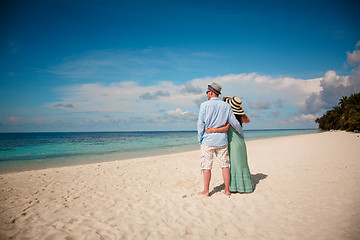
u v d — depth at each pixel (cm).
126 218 304
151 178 585
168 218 302
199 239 239
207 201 364
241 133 409
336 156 799
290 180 479
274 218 285
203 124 387
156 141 3178
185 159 987
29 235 250
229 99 423
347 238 217
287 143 1742
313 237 228
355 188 390
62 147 2133
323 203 326
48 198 408
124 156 1307
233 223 277
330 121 5947
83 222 291
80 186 508
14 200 396
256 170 618
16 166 959
